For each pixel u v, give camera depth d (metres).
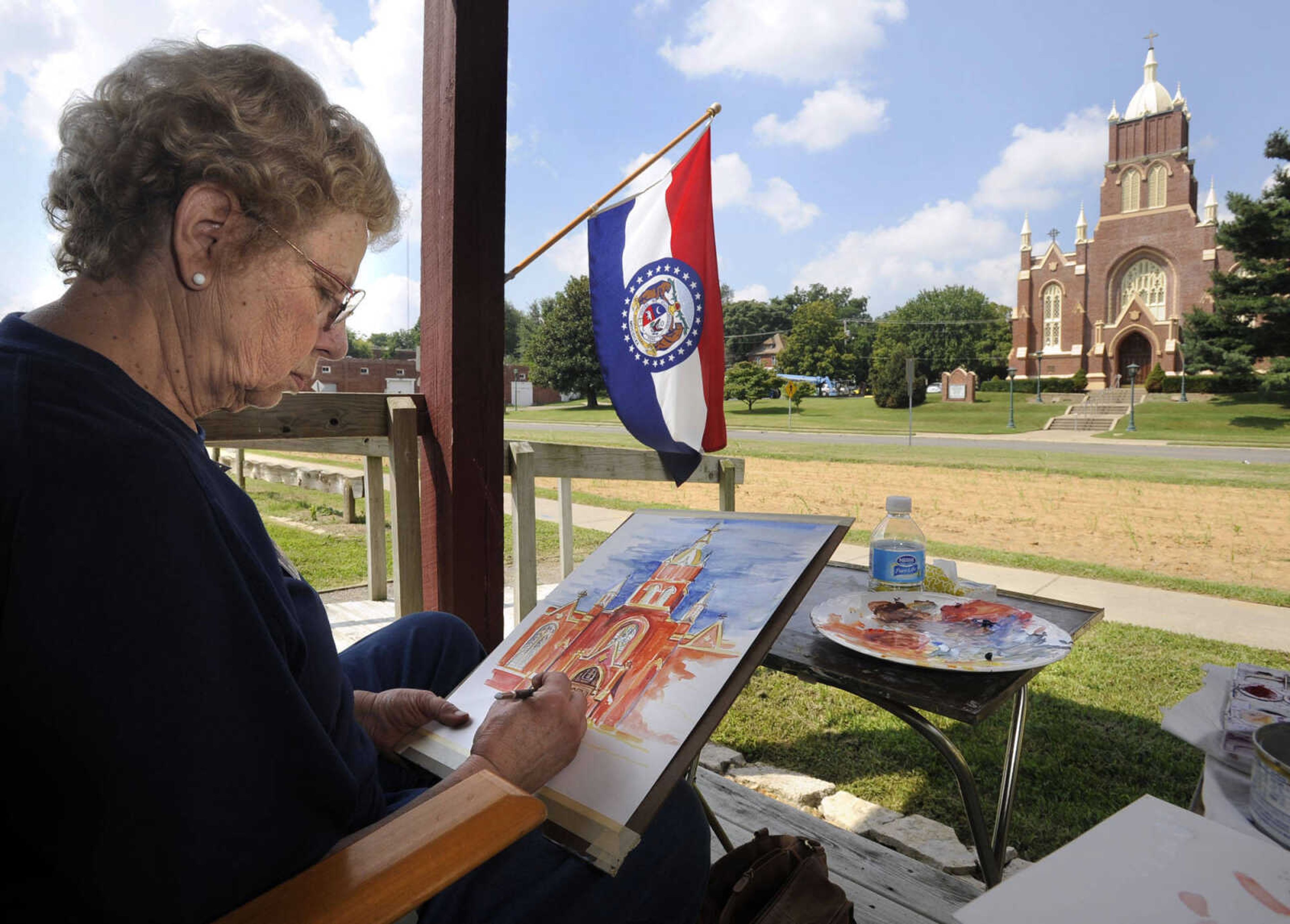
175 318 0.73
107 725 0.56
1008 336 80.06
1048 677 3.47
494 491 2.44
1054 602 1.69
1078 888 0.67
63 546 0.56
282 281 0.77
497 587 2.47
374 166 0.84
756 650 1.05
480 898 0.85
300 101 0.77
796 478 15.34
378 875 0.65
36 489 0.57
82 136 0.68
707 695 1.00
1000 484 14.21
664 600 1.23
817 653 1.35
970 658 1.24
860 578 2.03
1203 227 54.94
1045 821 2.21
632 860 0.92
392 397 2.50
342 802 0.71
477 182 2.27
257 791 0.64
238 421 2.25
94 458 0.59
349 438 2.67
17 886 0.59
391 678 1.28
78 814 0.57
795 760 2.60
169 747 0.58
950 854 1.97
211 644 0.61
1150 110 59.12
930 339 80.81
